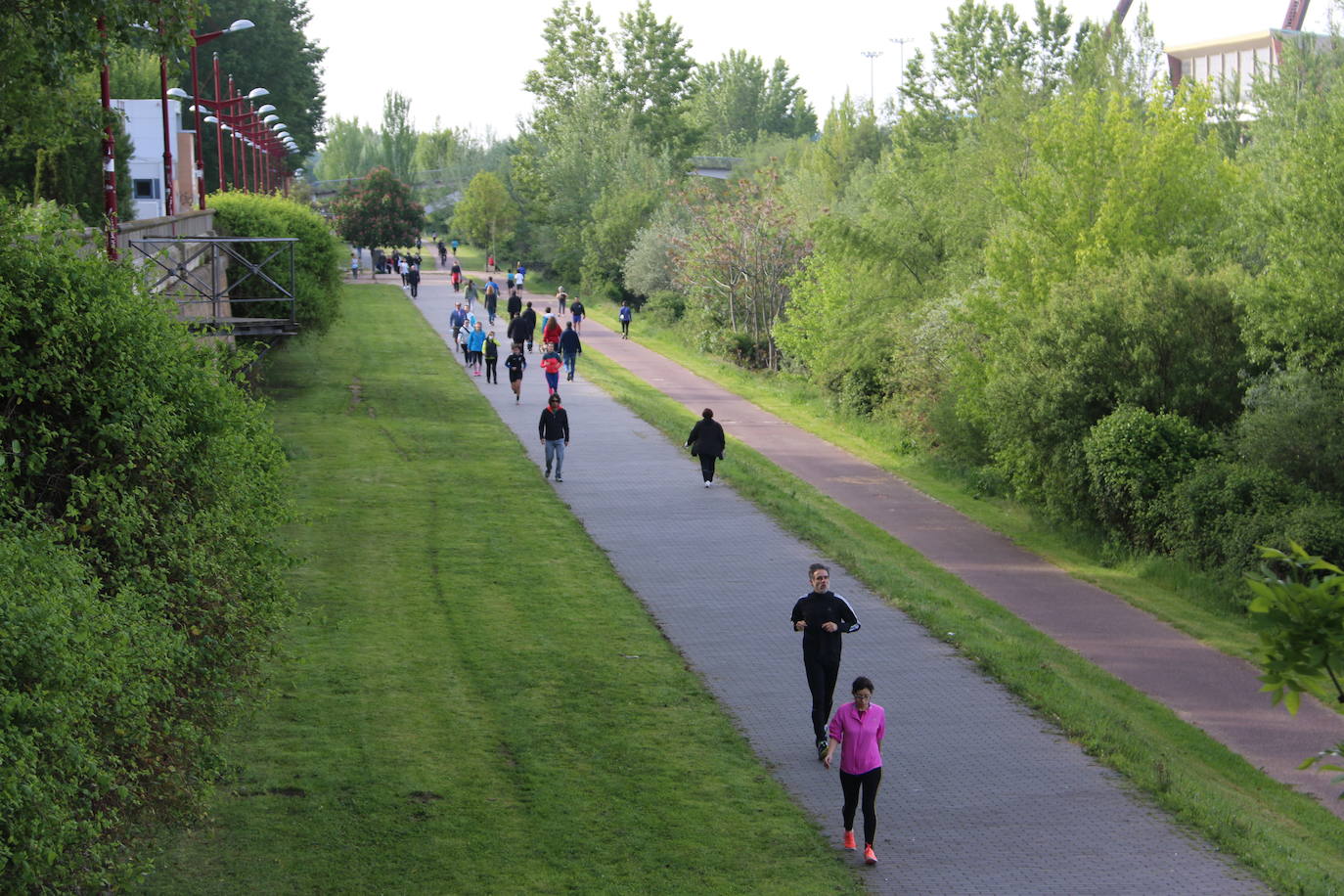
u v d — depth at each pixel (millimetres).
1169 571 59438
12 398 22578
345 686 34406
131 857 21078
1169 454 62438
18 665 16391
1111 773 30078
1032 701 34750
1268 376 63000
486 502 58906
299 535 51312
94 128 46031
